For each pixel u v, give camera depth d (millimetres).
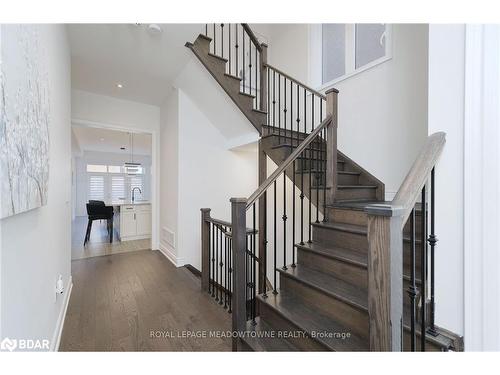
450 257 1212
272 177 1845
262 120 3137
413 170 1105
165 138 4168
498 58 1104
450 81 1220
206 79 3084
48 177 1413
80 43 2666
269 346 1491
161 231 4316
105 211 5102
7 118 759
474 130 1141
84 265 3469
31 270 1147
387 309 907
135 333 1859
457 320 1189
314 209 3695
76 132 6070
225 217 3971
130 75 3352
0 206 706
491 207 1112
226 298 2383
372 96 3002
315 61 3832
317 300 1629
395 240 907
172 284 2816
